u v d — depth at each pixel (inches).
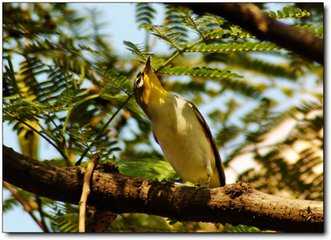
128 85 350.6
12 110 323.3
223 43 319.0
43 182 311.1
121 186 319.6
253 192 313.9
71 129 335.0
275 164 444.1
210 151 444.5
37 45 418.9
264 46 304.2
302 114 458.3
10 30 433.7
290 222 303.6
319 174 437.4
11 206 390.9
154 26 314.7
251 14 147.5
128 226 423.8
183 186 322.0
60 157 383.6
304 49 143.8
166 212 321.7
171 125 434.3
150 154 457.4
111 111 392.5
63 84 376.5
